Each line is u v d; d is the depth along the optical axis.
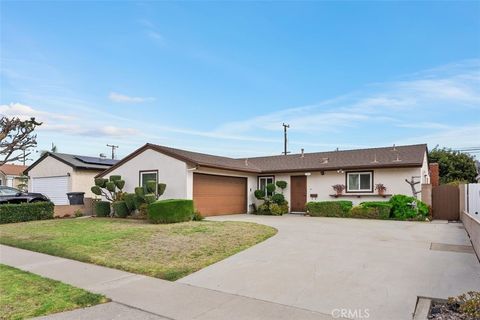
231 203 19.06
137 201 16.39
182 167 16.11
